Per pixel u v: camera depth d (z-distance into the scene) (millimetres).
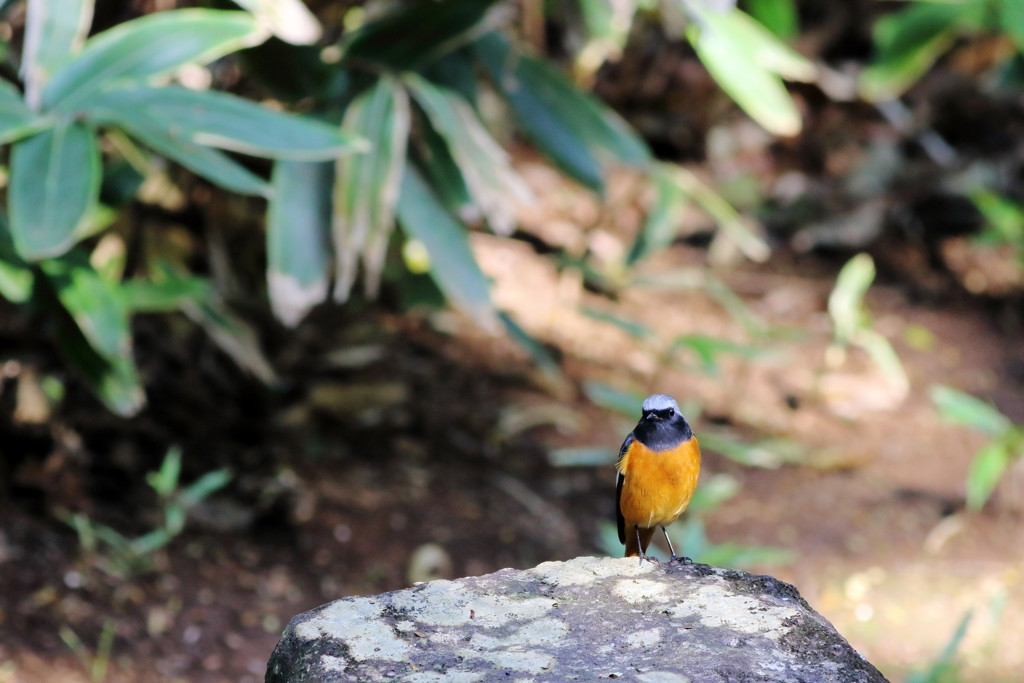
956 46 18188
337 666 4707
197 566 9266
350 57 9008
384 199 8461
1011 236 15047
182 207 11273
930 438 12570
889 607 9688
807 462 11922
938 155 17297
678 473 6410
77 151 6793
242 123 7215
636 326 11773
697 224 16359
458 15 8883
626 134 10227
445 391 12250
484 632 5031
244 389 11320
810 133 17688
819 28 18297
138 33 7375
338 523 10102
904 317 14977
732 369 13469
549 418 12062
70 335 8164
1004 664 8984
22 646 7895
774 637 4969
